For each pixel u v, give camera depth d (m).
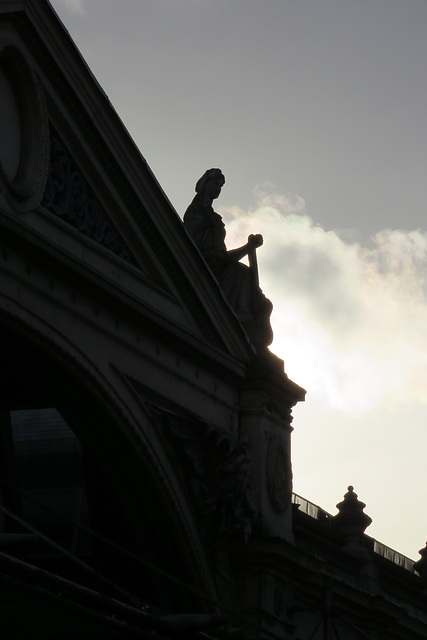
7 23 36.00
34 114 36.84
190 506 40.94
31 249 35.78
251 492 42.56
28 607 27.16
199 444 41.34
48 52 36.97
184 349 41.59
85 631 28.55
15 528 41.53
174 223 41.00
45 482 41.53
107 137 38.75
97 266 38.66
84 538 41.62
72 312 37.44
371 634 48.88
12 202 35.75
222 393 43.38
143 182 39.97
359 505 50.91
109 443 39.31
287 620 43.34
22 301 35.72
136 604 35.66
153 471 39.78
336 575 48.44
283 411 45.12
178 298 41.91
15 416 41.56
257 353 44.16
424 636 52.69
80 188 38.56
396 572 52.84
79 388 37.91
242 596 42.31
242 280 45.28
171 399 41.06
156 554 41.03
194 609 41.09
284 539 42.75
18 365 37.12
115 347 39.06
